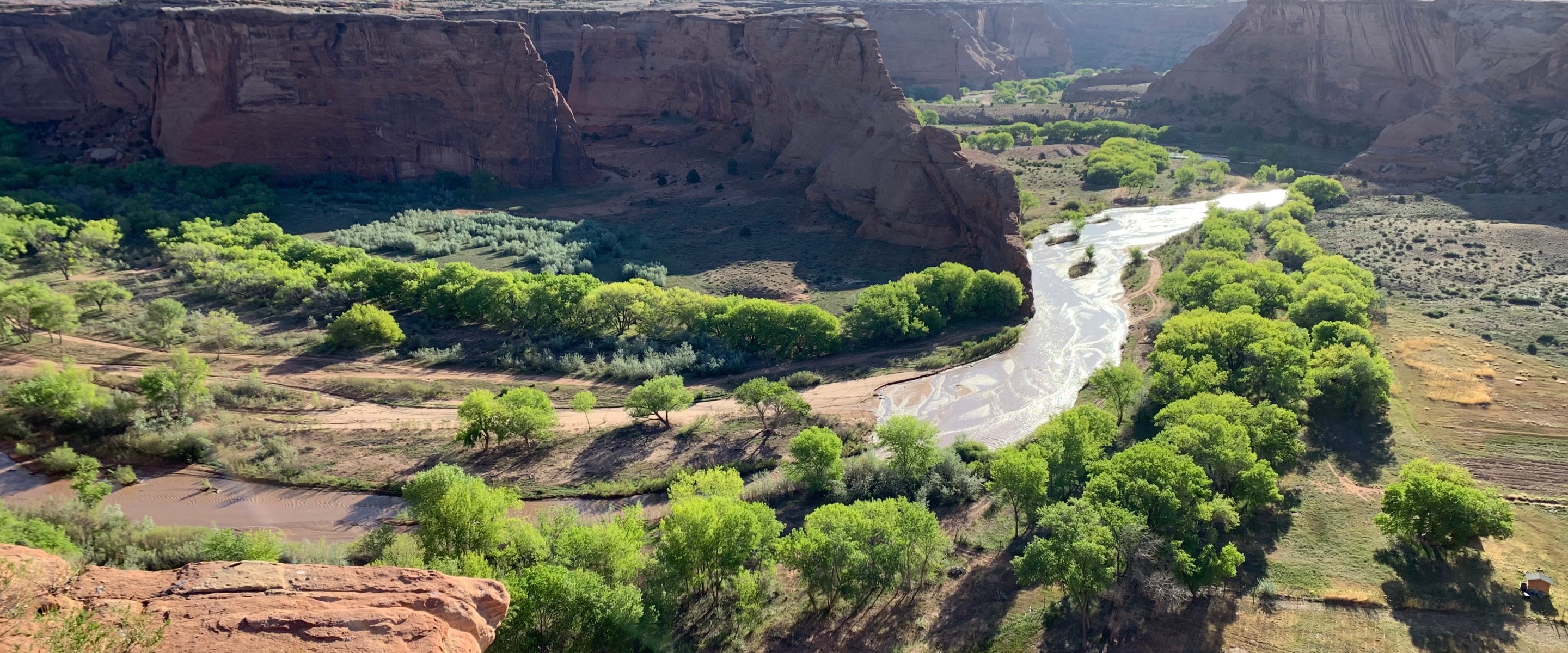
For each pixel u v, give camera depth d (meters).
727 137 182.75
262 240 119.38
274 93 149.62
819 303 107.25
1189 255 111.50
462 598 25.05
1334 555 54.34
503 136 158.75
